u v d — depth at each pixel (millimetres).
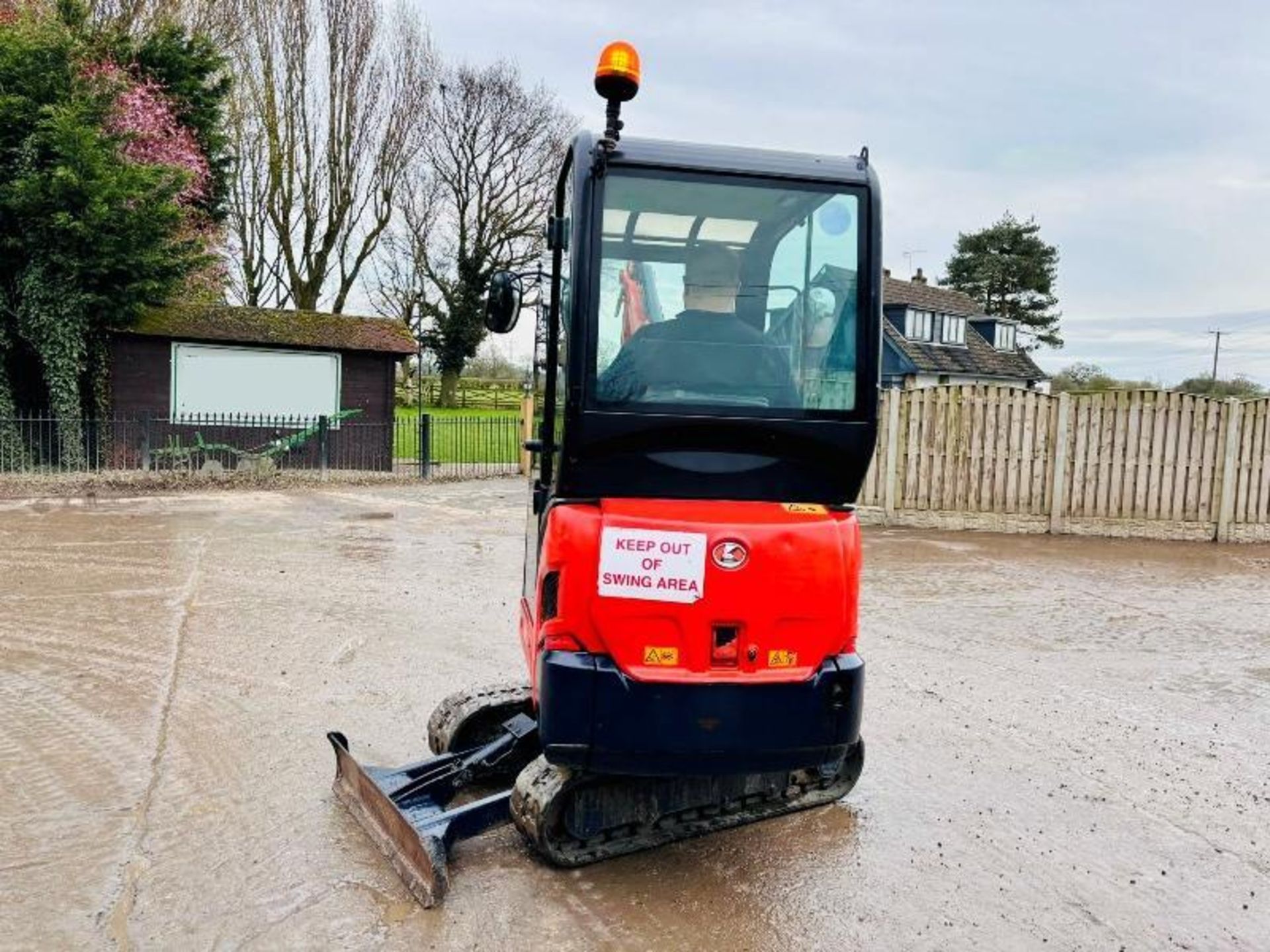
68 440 17094
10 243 16156
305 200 32000
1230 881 3904
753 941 3367
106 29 20875
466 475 19203
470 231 38625
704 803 4051
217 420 19406
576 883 3713
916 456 13500
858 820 4359
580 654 3416
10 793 4324
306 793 4395
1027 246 56219
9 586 8367
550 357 3865
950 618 8289
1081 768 5039
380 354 20719
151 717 5305
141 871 3666
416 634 7188
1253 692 6395
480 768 4215
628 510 3453
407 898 3543
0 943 3182
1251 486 13359
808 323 3613
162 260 17250
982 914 3592
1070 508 13430
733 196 3543
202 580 8820
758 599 3422
